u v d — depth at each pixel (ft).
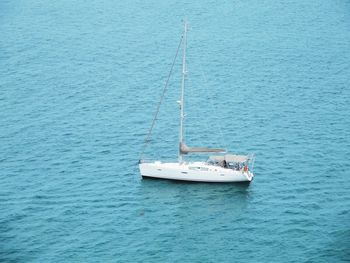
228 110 531.91
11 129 501.97
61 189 423.64
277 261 355.36
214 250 366.22
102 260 358.64
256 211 400.06
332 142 479.00
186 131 499.10
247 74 603.26
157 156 466.70
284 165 448.24
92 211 401.49
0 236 378.12
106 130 500.33
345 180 430.20
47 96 560.61
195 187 425.69
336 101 547.49
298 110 531.09
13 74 606.55
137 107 539.70
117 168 448.24
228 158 434.30
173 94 563.48
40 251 365.81
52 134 494.18
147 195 417.90
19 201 411.13
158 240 375.25
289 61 634.84
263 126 504.43
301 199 410.11
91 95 562.66
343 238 371.97
